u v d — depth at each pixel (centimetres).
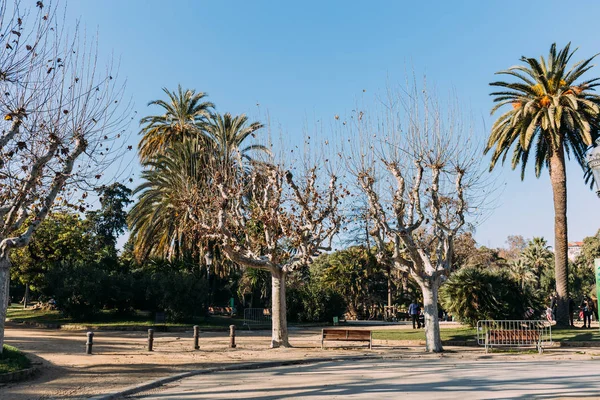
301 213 2402
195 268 4109
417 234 2603
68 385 1168
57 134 1402
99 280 3441
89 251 4372
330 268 5322
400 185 2142
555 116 2738
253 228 2688
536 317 2630
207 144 3444
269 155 2405
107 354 1800
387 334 2753
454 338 2503
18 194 1384
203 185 2588
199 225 2414
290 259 2417
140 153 4169
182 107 4053
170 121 4122
